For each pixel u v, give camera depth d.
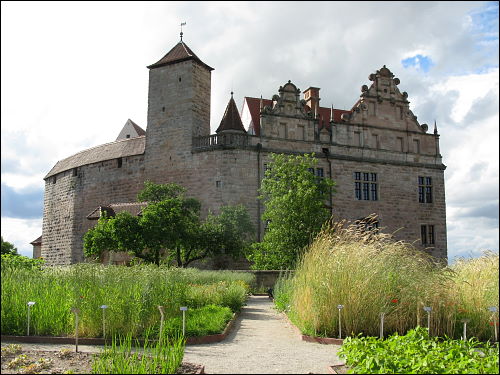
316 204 38.50
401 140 54.84
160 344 11.69
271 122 48.56
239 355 12.75
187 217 42.62
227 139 46.78
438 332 15.20
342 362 11.85
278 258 38.00
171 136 49.62
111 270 16.69
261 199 46.66
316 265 16.84
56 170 63.47
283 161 41.97
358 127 52.59
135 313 15.01
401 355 10.95
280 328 17.95
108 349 12.89
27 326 14.92
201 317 17.48
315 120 50.41
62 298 15.99
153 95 51.28
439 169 55.91
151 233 39.41
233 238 42.47
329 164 50.44
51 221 62.66
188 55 49.94
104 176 54.47
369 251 16.50
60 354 12.01
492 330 15.35
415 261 16.53
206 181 46.94
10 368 10.88
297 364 11.62
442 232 55.09
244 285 30.77
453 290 15.80
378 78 54.59
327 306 15.48
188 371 10.27
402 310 15.42
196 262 45.69
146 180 50.56
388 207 52.59
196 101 49.72
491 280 16.23
